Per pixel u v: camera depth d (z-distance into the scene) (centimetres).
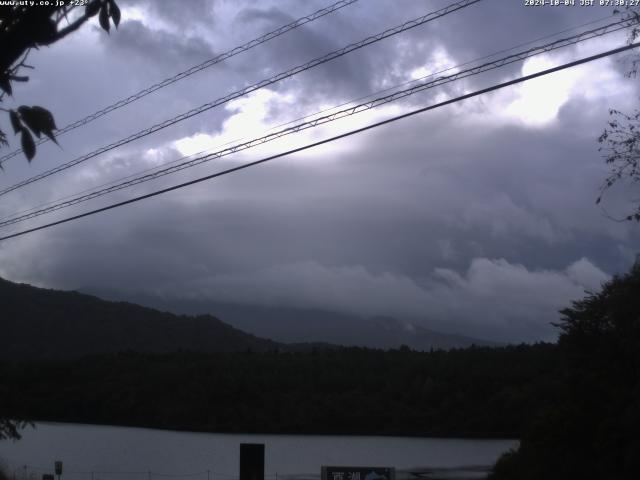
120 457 7388
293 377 11375
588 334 2900
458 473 6031
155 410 10794
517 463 3266
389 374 11269
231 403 10956
